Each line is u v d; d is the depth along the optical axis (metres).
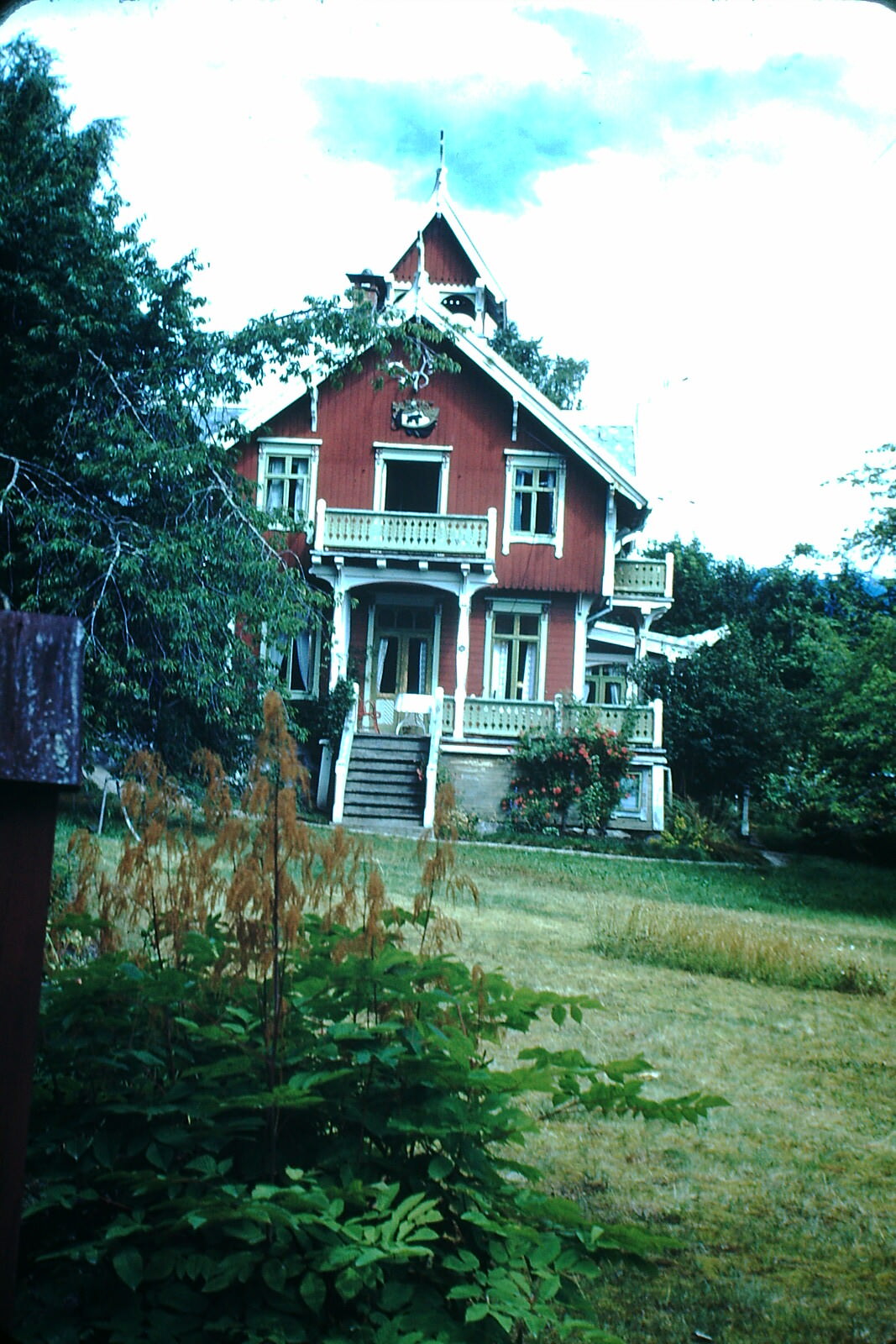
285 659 24.92
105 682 14.62
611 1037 8.45
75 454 15.06
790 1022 9.40
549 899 15.12
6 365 14.97
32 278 14.68
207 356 16.44
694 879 18.58
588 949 11.80
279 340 17.25
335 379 18.73
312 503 25.70
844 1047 8.70
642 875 18.48
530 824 22.73
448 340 25.64
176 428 16.05
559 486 25.94
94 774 16.97
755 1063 8.12
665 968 11.27
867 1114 7.05
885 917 16.44
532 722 23.88
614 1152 6.17
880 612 21.80
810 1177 5.95
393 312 19.03
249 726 15.73
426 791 22.05
